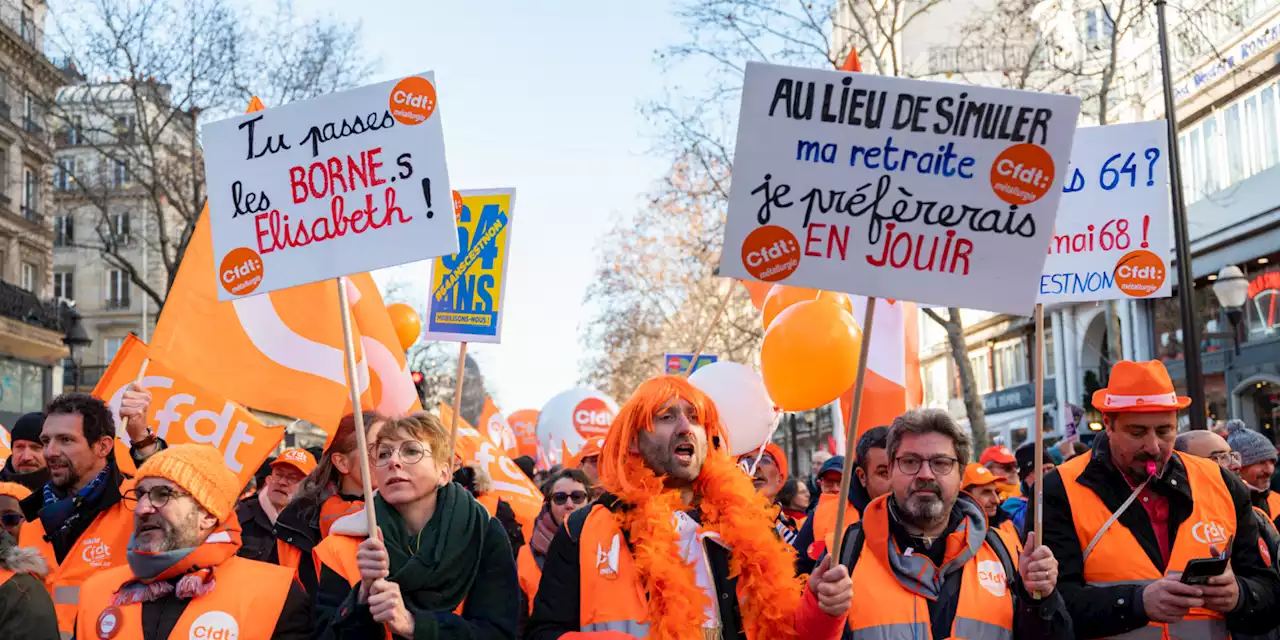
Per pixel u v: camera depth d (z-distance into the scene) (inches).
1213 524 188.9
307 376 249.9
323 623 165.3
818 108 155.0
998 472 328.5
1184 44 908.0
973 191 153.9
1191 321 519.2
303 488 213.9
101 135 1202.6
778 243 154.9
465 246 251.3
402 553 163.3
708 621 154.7
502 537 171.9
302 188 177.5
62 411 215.8
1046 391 1395.2
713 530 159.3
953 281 153.7
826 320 236.2
